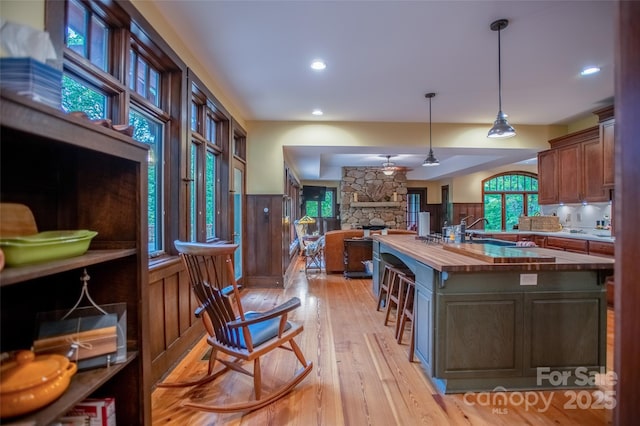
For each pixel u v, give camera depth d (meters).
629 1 0.83
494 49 2.84
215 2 2.21
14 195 1.22
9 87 0.96
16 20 1.25
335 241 6.14
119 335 1.35
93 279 1.42
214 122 4.09
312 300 4.34
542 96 3.96
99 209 1.42
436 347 2.12
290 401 2.03
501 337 2.12
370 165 9.73
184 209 2.78
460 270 1.98
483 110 4.52
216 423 1.83
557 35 2.61
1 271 0.89
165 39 2.40
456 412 1.92
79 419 1.33
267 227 5.14
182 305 2.71
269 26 2.51
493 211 9.85
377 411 1.93
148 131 2.54
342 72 3.32
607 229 4.87
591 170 4.54
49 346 1.22
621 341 0.84
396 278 3.50
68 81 1.72
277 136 5.12
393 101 4.16
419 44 2.76
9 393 0.93
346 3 2.23
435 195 11.21
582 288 2.14
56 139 0.97
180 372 2.43
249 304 4.18
